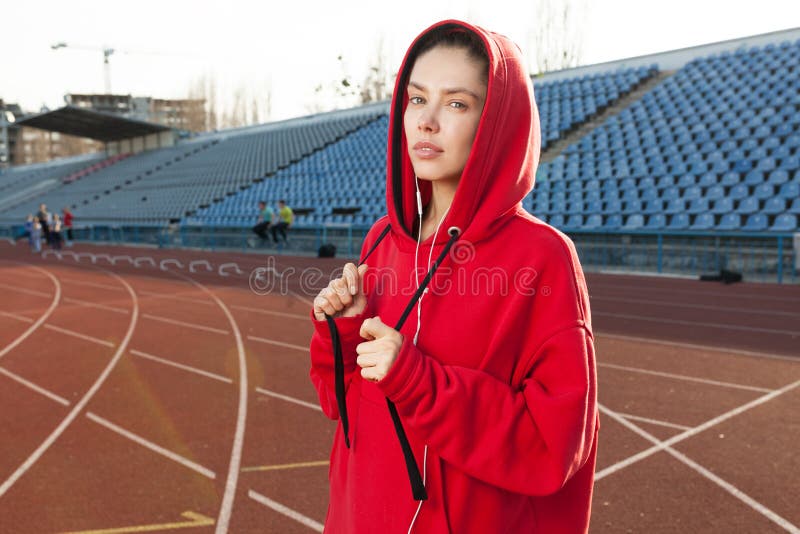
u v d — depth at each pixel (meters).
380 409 0.93
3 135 96.88
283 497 3.09
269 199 22.77
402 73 0.98
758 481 3.10
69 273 14.05
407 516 0.86
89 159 44.34
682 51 19.36
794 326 6.80
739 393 4.53
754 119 14.27
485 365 0.85
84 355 6.14
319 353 1.01
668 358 5.55
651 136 15.68
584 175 15.45
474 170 0.84
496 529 0.86
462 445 0.79
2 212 38.25
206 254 18.23
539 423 0.80
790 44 16.80
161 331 7.23
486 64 0.89
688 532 2.64
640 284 10.22
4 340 6.96
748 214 11.62
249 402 4.58
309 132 29.52
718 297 8.78
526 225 0.90
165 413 4.35
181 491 3.17
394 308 0.97
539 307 0.86
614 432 3.81
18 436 3.97
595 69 21.23
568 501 0.95
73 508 3.01
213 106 81.69
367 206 17.92
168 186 30.14
